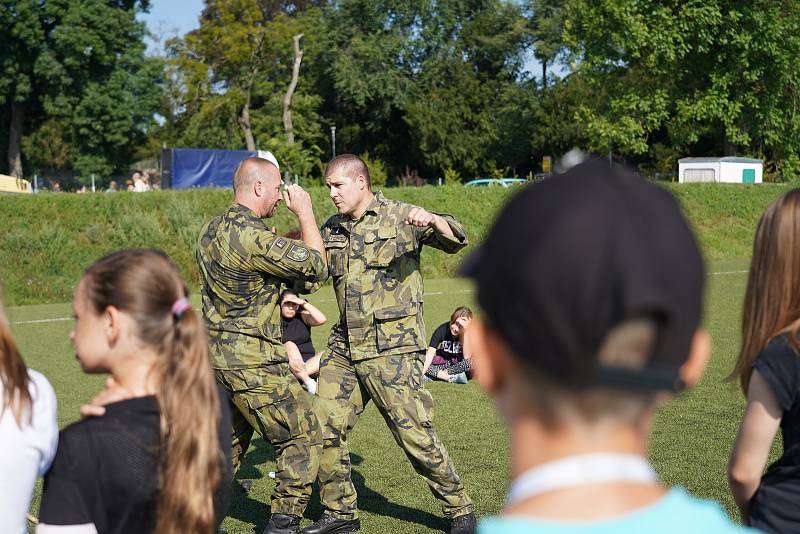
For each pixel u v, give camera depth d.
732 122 33.22
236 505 5.25
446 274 20.95
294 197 4.36
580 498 0.84
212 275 4.23
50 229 18.33
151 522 1.94
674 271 0.80
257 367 4.25
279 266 4.13
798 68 31.66
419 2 54.81
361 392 4.69
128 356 2.02
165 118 53.19
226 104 46.59
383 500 5.21
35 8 43.03
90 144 45.62
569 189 0.83
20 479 1.92
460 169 55.81
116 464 1.93
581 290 0.79
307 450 4.43
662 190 0.85
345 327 4.67
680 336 0.81
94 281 2.04
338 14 55.78
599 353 0.80
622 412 0.83
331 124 55.97
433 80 55.91
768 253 2.27
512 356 0.84
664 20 31.38
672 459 5.72
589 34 34.16
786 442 2.27
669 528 0.84
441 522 4.83
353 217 4.64
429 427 4.53
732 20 30.84
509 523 0.85
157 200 19.83
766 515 2.28
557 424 0.85
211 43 44.97
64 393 8.32
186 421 1.97
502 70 57.41
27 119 48.41
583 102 37.66
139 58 46.38
